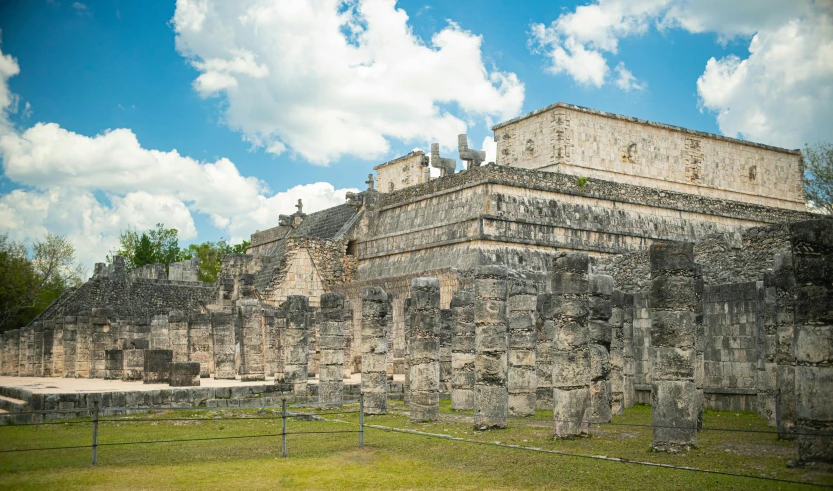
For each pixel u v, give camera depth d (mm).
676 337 17156
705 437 19094
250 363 34938
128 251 106875
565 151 56812
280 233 73625
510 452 17469
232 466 16812
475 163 58094
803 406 14602
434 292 24188
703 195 62156
